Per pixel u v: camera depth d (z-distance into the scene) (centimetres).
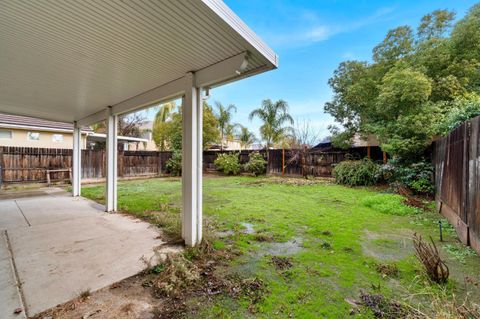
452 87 638
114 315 169
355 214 448
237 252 276
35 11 188
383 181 764
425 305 179
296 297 190
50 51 254
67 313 170
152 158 1198
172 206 523
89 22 202
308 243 305
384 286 205
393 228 364
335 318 166
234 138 1495
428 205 505
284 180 960
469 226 291
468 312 154
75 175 666
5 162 800
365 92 823
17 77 330
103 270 232
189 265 236
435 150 539
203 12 185
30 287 202
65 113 570
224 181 974
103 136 1283
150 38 226
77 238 322
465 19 663
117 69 299
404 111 650
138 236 330
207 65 284
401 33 783
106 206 479
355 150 918
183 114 318
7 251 278
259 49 236
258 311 173
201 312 172
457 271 230
